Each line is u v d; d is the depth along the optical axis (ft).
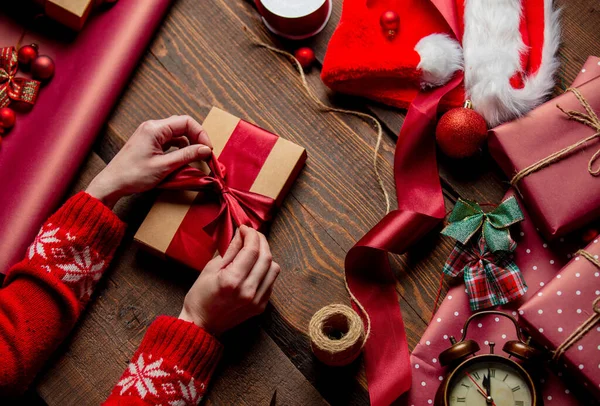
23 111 3.21
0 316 2.92
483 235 2.96
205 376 2.92
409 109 3.10
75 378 3.09
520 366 2.77
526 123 2.97
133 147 3.07
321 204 3.18
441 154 3.17
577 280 2.81
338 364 2.94
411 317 3.05
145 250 3.15
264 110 3.30
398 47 3.15
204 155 3.05
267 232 3.17
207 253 3.06
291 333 3.07
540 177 2.92
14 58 3.20
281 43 3.34
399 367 2.96
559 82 3.18
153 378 2.86
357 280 3.05
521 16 3.11
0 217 3.08
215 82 3.34
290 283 3.12
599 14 3.20
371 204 3.17
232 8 3.39
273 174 3.10
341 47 3.15
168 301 3.13
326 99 3.28
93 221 3.01
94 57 3.25
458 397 2.81
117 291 3.15
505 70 3.01
